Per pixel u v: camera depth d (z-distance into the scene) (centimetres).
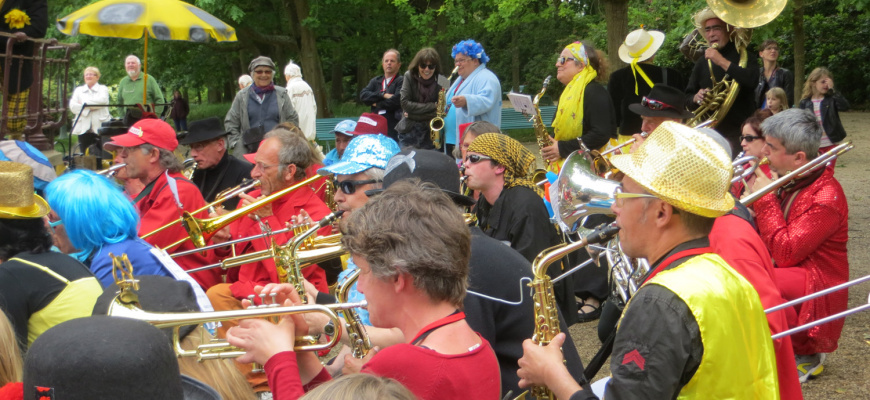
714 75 605
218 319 195
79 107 1260
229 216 400
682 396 180
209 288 426
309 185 432
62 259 280
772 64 1011
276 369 188
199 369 209
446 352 176
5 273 261
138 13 816
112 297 219
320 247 350
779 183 310
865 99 2364
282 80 2509
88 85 1269
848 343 465
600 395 240
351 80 3888
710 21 602
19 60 587
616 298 306
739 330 180
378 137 371
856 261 645
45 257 275
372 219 181
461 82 723
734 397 178
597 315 528
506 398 231
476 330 235
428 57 799
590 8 2639
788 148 384
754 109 597
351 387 125
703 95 587
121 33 848
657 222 195
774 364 187
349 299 294
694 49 651
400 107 900
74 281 272
